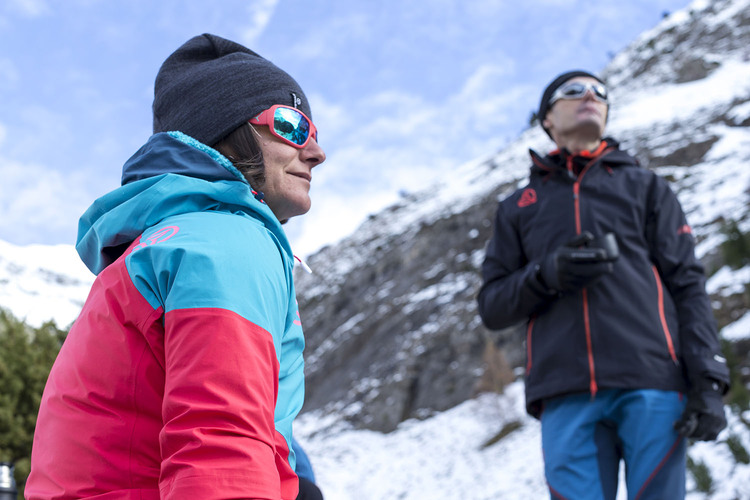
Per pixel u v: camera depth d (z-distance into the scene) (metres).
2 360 4.80
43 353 4.98
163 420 0.95
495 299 2.94
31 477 1.05
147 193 1.13
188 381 0.93
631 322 2.65
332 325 21.06
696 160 17.69
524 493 8.28
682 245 2.83
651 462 2.52
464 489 9.41
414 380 14.99
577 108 3.02
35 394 4.79
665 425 2.54
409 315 17.88
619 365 2.58
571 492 2.56
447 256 20.00
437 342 15.70
